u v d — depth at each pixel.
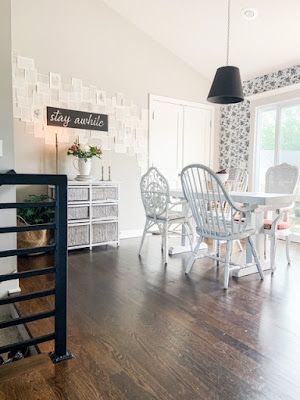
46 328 1.81
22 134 3.56
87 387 1.28
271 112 4.63
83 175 3.68
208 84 5.19
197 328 1.79
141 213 4.58
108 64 4.15
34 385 1.29
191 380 1.33
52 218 3.47
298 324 1.84
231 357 1.50
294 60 4.08
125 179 4.41
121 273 2.78
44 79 3.68
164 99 4.70
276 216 3.05
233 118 5.15
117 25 4.19
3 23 2.15
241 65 4.56
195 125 5.09
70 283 2.51
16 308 2.09
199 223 2.71
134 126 4.44
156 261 3.18
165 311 2.01
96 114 4.08
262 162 4.79
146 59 4.48
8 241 2.29
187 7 3.74
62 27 3.77
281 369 1.41
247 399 1.21
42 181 1.38
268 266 2.92
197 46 4.44
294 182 3.24
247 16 3.60
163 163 4.76
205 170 2.47
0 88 2.16
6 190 2.22
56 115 3.77
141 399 1.21
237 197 2.66
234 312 2.00
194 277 2.69
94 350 1.55
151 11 4.00
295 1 3.20
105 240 3.75
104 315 1.95
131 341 1.64
